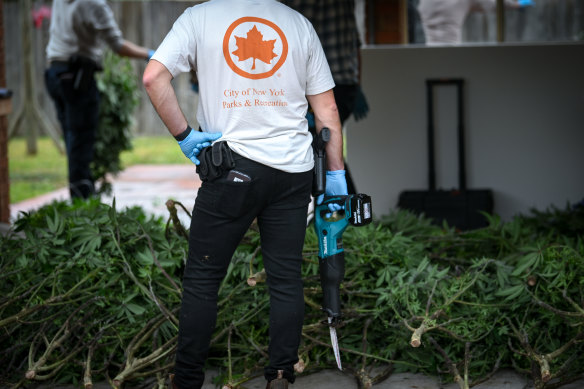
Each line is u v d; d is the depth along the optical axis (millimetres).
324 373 3695
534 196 6430
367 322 3680
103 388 3547
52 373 3371
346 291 3760
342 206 3174
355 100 5105
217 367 3734
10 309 3715
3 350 3637
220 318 3674
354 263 3873
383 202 6527
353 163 6520
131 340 3656
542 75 6328
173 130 2947
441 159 6445
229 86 2953
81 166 6730
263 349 3564
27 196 8867
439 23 6707
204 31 2963
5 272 3750
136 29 14602
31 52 12195
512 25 6941
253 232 3955
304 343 3711
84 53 6551
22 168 11219
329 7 4812
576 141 6355
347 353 3689
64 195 8961
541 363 3277
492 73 6348
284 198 3027
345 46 4855
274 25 3000
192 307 3037
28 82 12242
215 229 2984
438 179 6469
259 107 2953
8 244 3941
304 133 3072
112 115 7301
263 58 2959
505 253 4324
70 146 6684
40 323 3658
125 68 7465
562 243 4426
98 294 3680
